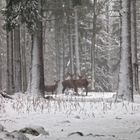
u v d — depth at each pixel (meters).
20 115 11.36
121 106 14.11
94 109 13.05
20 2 16.69
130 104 14.95
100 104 14.70
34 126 7.43
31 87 18.81
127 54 17.94
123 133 7.24
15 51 25.64
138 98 20.48
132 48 26.97
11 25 17.14
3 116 11.08
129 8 18.16
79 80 24.38
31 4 16.69
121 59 18.03
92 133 7.40
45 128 8.37
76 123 9.30
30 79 19.17
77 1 21.16
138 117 10.57
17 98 16.67
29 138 6.61
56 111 12.42
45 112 12.12
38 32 18.30
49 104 14.18
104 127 8.43
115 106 14.02
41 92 18.80
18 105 13.66
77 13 38.81
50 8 37.31
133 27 27.36
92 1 38.69
